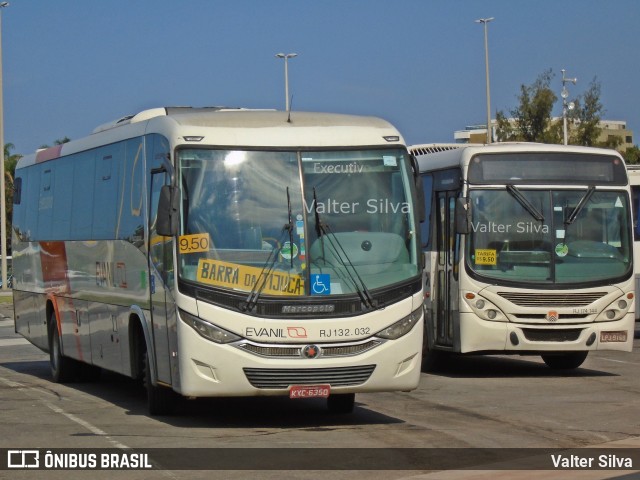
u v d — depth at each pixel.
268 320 11.57
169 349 12.14
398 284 12.02
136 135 13.80
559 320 17.05
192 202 11.83
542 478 9.55
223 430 12.06
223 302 11.59
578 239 17.31
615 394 15.29
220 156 11.98
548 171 17.39
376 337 11.86
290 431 11.99
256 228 11.81
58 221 17.48
